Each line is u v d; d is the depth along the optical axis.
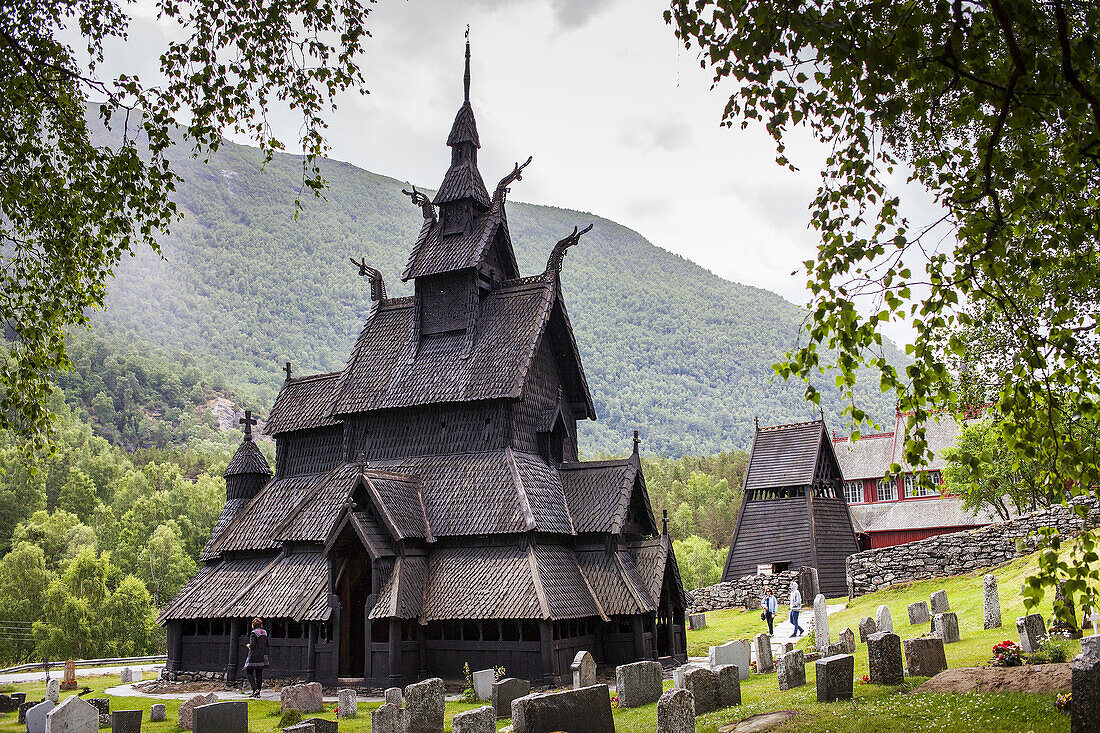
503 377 39.94
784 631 45.75
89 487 149.38
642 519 41.09
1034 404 13.77
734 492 181.62
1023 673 20.02
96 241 21.36
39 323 21.61
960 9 11.64
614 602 36.16
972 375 21.56
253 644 34.94
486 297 43.97
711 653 29.56
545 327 42.75
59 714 23.69
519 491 37.22
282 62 20.58
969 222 12.97
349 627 38.28
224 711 23.77
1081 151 11.91
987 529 52.22
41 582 102.94
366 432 42.81
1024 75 11.75
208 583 41.84
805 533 63.94
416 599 35.72
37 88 20.30
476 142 45.88
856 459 84.44
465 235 43.66
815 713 19.27
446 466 40.12
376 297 47.06
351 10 20.72
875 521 80.00
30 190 20.89
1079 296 14.95
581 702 19.66
